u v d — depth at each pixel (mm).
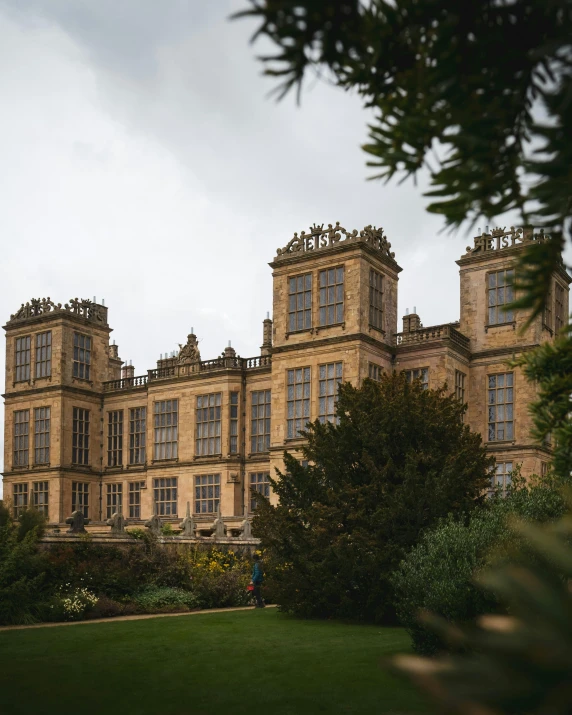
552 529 2160
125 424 54125
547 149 2938
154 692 11922
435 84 3303
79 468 53312
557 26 3039
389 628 20688
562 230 3207
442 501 21328
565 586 1924
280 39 3076
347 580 22281
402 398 23547
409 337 42594
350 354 40406
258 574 28594
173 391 50531
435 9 3242
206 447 48594
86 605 24688
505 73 3283
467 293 43125
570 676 1697
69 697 11547
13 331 55969
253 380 48094
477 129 3283
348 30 3254
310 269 42656
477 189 3352
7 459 54812
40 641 18000
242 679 12969
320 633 19453
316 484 24234
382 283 42969
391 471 23062
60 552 26359
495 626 1848
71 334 53969
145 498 50750
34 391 53938
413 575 14695
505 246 41844
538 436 6555
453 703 1719
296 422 42062
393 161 3484
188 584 29281
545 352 6637
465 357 42281
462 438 24094
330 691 11898
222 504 47094
